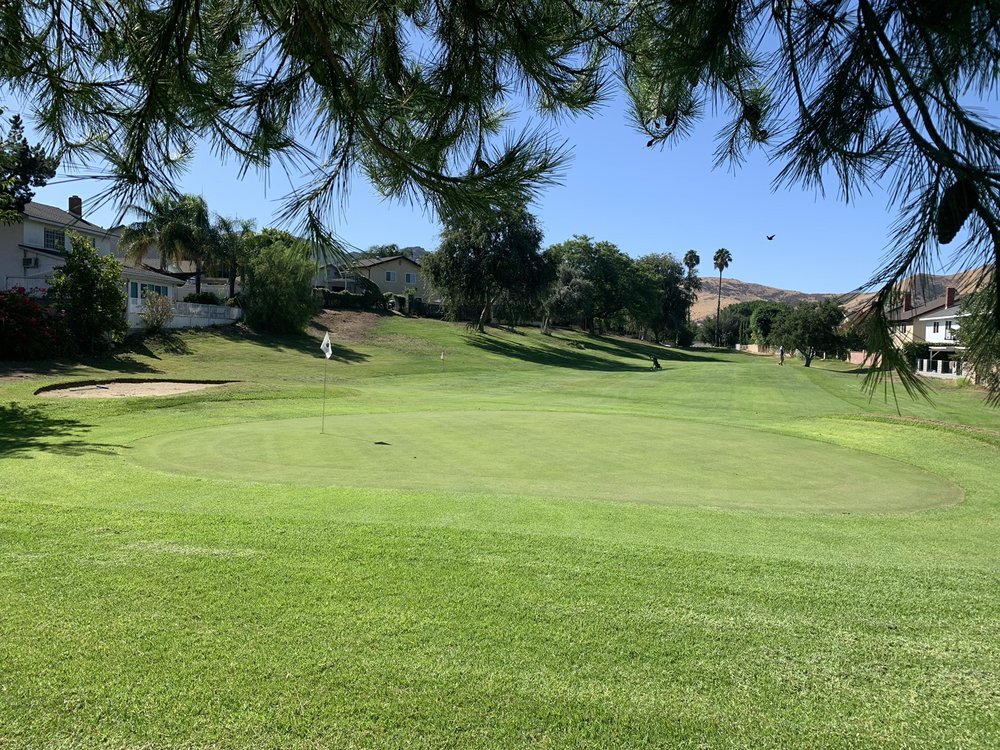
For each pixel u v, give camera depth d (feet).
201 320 129.08
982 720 9.25
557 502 22.08
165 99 8.25
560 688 9.77
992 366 5.60
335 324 162.30
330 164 9.41
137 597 12.35
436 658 10.47
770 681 10.13
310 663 10.19
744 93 7.89
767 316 301.43
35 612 11.61
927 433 42.19
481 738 8.63
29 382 63.52
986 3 5.35
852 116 6.57
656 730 8.89
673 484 26.84
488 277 169.58
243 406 57.31
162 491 22.54
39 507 18.40
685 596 13.20
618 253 261.85
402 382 103.65
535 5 8.96
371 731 8.68
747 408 67.67
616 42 8.92
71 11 8.32
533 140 8.08
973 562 16.81
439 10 9.37
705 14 6.95
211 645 10.64
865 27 6.12
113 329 97.35
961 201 5.53
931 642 11.49
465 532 17.10
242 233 138.62
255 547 15.31
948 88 5.88
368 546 15.60
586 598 12.92
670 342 335.06
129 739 8.38
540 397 79.51
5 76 8.39
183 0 7.97
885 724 9.12
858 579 14.49
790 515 21.80
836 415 52.49
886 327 5.98
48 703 9.02
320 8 8.63
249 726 8.68
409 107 9.30
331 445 35.14
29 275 106.83
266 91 9.14
